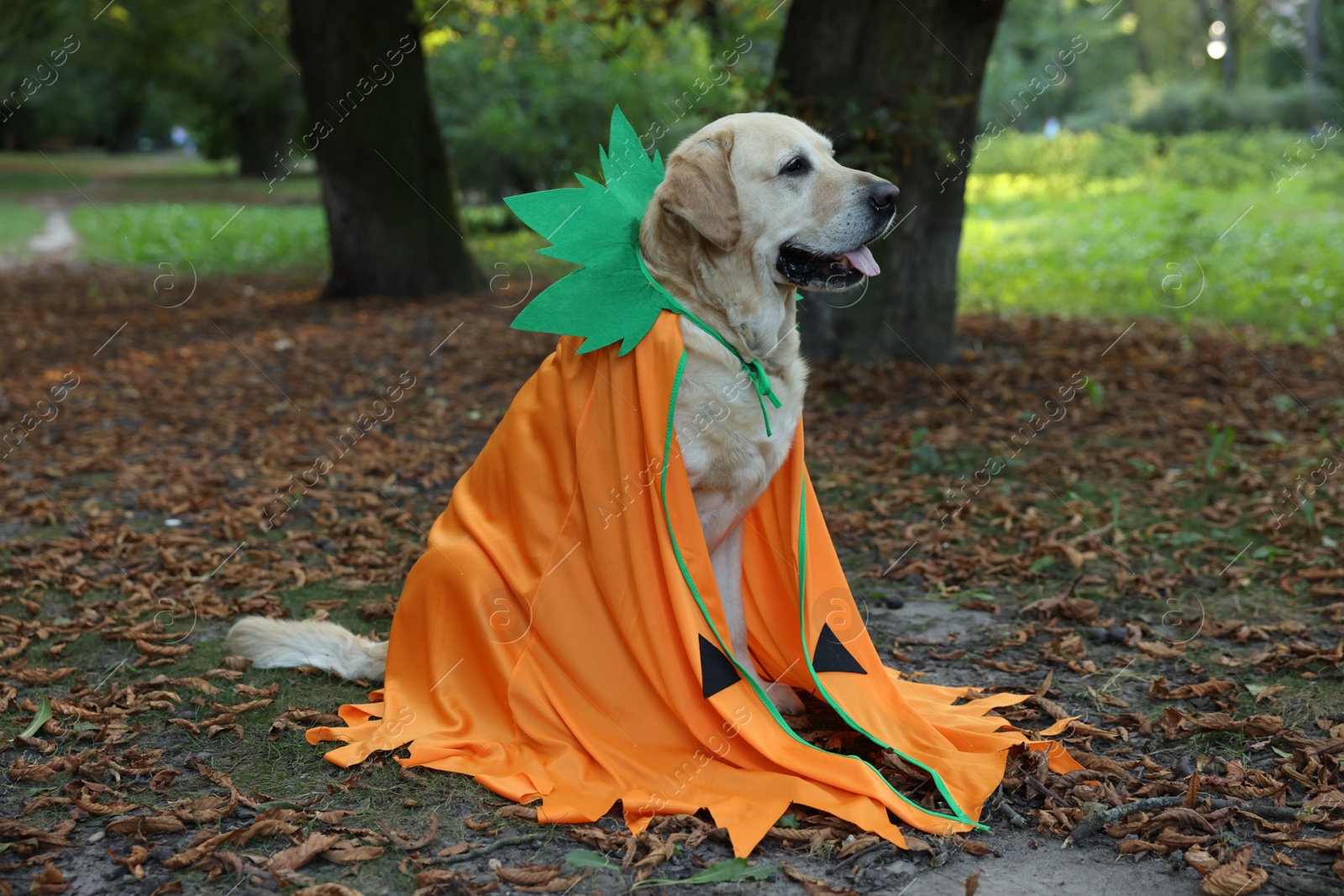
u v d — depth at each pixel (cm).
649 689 281
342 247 1194
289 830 247
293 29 1143
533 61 1703
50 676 341
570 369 295
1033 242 1630
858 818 249
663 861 240
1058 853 242
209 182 3375
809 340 822
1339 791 258
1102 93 3612
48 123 4562
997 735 286
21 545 475
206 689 332
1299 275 1177
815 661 296
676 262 295
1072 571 445
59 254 1738
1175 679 341
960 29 760
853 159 725
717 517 298
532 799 263
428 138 1186
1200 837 241
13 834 246
